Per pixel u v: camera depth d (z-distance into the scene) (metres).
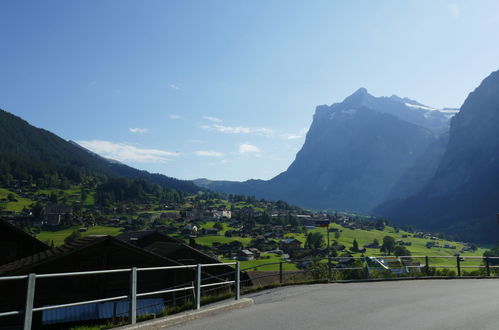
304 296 14.20
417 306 11.70
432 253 176.25
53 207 198.88
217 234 186.75
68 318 19.69
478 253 185.88
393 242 169.25
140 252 22.66
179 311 11.68
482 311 10.82
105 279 21.53
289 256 138.75
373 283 19.28
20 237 24.94
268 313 10.57
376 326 8.87
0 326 18.55
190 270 26.41
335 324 9.07
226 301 13.17
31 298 6.81
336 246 170.25
